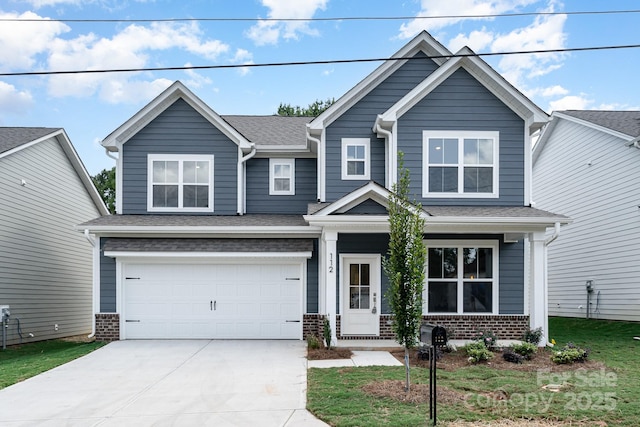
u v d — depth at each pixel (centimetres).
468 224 1219
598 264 1852
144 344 1288
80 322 2000
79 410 740
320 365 1022
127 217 1424
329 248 1231
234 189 1482
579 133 1991
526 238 1344
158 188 1468
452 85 1377
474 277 1344
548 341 1260
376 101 1429
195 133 1479
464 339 1320
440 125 1368
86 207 2091
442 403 725
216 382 891
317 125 1405
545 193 2264
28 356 1272
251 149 1494
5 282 1509
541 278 1230
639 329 1527
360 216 1201
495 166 1369
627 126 1772
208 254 1330
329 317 1217
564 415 670
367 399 756
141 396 810
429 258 1345
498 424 638
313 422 667
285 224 1373
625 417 662
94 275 1359
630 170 1678
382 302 1335
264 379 909
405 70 1435
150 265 1372
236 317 1370
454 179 1362
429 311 1334
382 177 1413
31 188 1658
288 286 1377
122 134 1452
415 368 971
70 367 1029
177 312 1367
